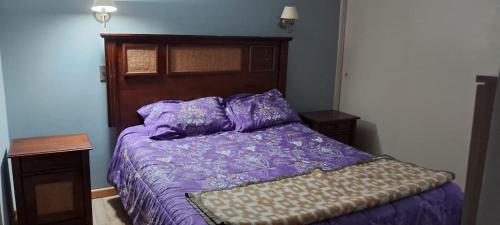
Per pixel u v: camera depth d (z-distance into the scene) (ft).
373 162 7.93
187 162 7.88
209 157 8.23
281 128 10.57
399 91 11.50
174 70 10.41
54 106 9.55
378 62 12.09
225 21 11.11
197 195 6.19
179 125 9.48
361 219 5.85
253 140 9.50
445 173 7.16
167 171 7.35
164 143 8.99
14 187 7.86
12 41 8.86
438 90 10.40
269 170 7.58
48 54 9.27
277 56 11.89
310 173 7.26
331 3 12.76
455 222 6.75
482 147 1.84
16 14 8.81
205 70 10.84
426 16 10.49
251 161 8.07
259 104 10.82
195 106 10.01
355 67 12.94
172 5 10.31
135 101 10.12
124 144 9.19
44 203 8.20
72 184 8.39
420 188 6.57
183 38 10.28
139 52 9.88
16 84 9.07
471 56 9.53
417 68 10.89
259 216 5.44
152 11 10.11
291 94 12.78
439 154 10.56
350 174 7.20
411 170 7.39
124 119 10.09
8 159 8.70
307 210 5.64
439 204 6.58
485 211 1.52
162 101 10.31
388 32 11.64
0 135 7.77
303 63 12.73
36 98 9.33
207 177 7.14
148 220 6.75
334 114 12.69
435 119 10.57
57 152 8.03
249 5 11.36
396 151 11.83
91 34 9.59
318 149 8.98
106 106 10.07
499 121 1.45
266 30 11.80
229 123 10.25
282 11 11.91
